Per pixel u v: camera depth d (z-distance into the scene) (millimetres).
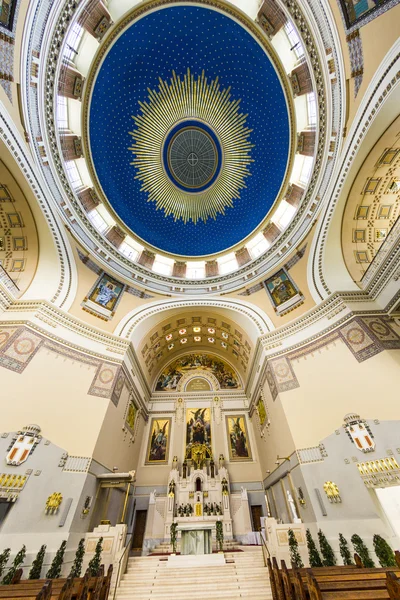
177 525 12039
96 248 15812
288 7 10586
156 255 19562
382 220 13016
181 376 22203
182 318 19203
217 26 13570
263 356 14703
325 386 11570
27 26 9109
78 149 14617
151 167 17875
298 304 15078
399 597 3016
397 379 10156
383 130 9789
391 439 9164
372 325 11750
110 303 16344
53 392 11375
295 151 15000
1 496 8477
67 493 9633
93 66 13125
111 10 12062
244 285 17812
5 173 11125
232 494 16031
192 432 19047
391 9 7715
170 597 7445
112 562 8484
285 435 11969
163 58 14727
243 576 8516
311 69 11234
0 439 9414
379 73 8727
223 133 17281
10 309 12555
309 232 14727
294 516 10789
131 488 15953
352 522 8570
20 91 9805
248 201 18547
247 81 15039
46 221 13008
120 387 14188
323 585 3846
